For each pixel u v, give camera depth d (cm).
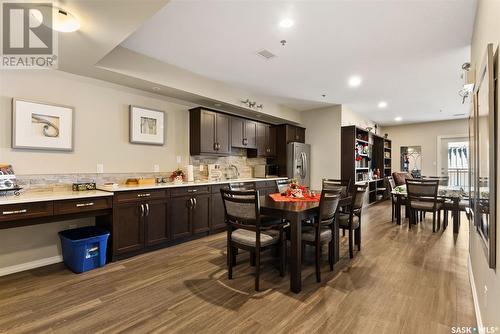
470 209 236
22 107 269
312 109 618
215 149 434
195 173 438
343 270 265
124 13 192
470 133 236
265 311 191
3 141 259
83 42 233
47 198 236
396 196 478
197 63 345
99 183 327
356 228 326
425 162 809
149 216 317
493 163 130
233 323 177
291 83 428
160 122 387
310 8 224
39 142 279
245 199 227
